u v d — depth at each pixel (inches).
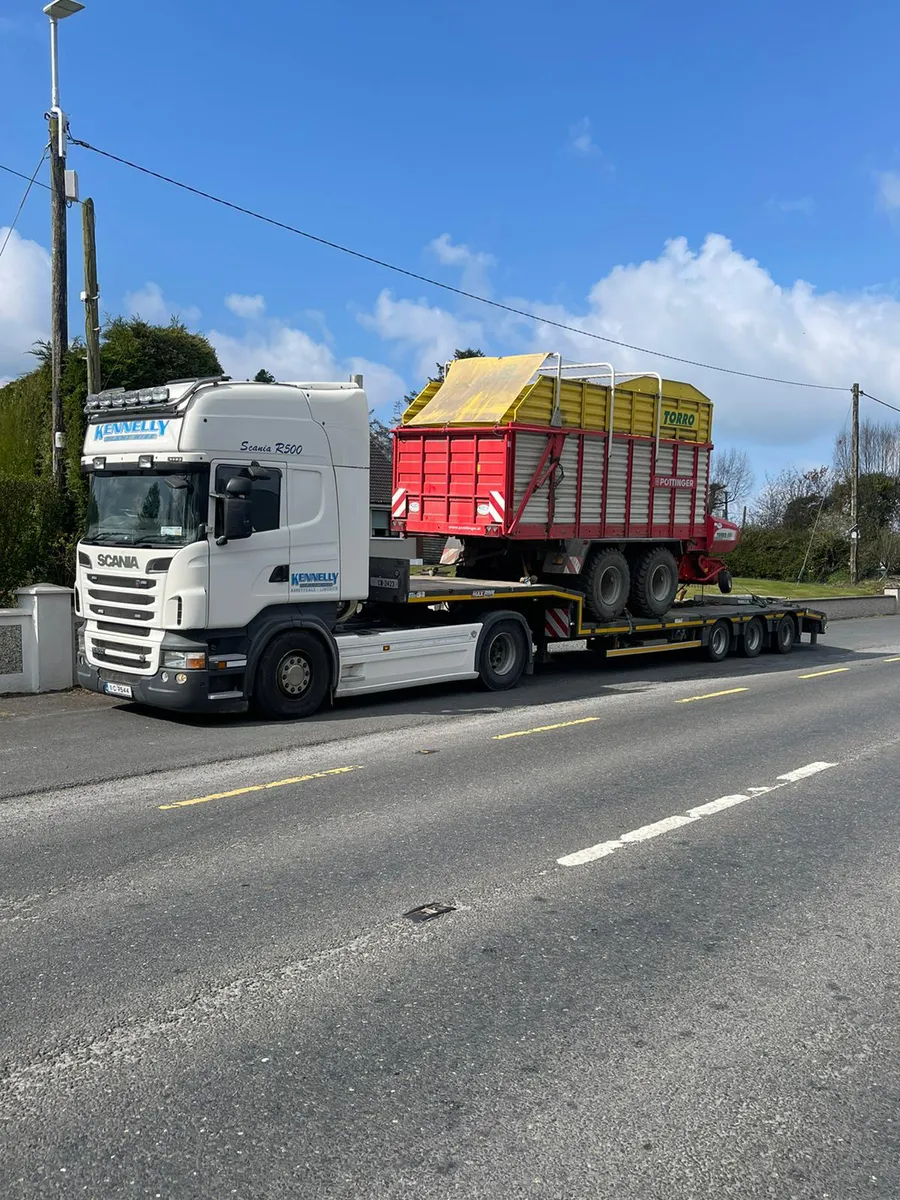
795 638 751.1
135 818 268.8
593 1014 164.1
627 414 569.3
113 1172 121.7
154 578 381.7
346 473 422.3
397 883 222.7
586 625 559.8
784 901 217.6
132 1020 159.2
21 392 846.5
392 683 454.0
